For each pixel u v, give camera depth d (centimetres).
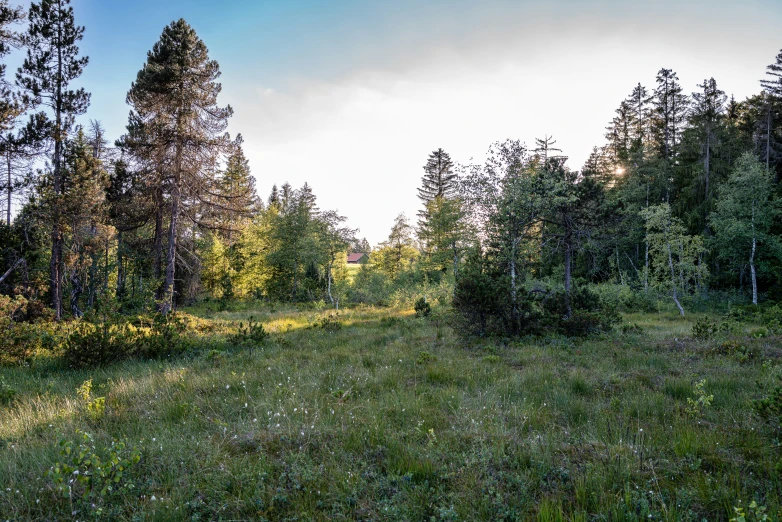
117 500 374
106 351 985
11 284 1714
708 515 338
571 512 337
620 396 682
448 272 3641
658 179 3338
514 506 350
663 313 2445
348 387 736
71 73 1805
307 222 3744
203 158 1930
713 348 1005
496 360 970
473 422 537
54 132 1673
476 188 1608
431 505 358
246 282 3478
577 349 1096
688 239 2531
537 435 507
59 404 651
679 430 498
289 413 588
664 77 3606
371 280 3641
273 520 345
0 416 603
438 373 823
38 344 1091
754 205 2555
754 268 2552
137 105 1886
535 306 1544
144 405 643
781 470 393
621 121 4388
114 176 2497
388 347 1206
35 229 1709
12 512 348
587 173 1650
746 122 3409
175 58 1816
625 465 409
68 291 2223
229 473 405
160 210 2027
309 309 2938
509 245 1478
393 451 464
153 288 2012
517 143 1567
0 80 1549
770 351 956
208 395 707
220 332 1575
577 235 1595
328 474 412
